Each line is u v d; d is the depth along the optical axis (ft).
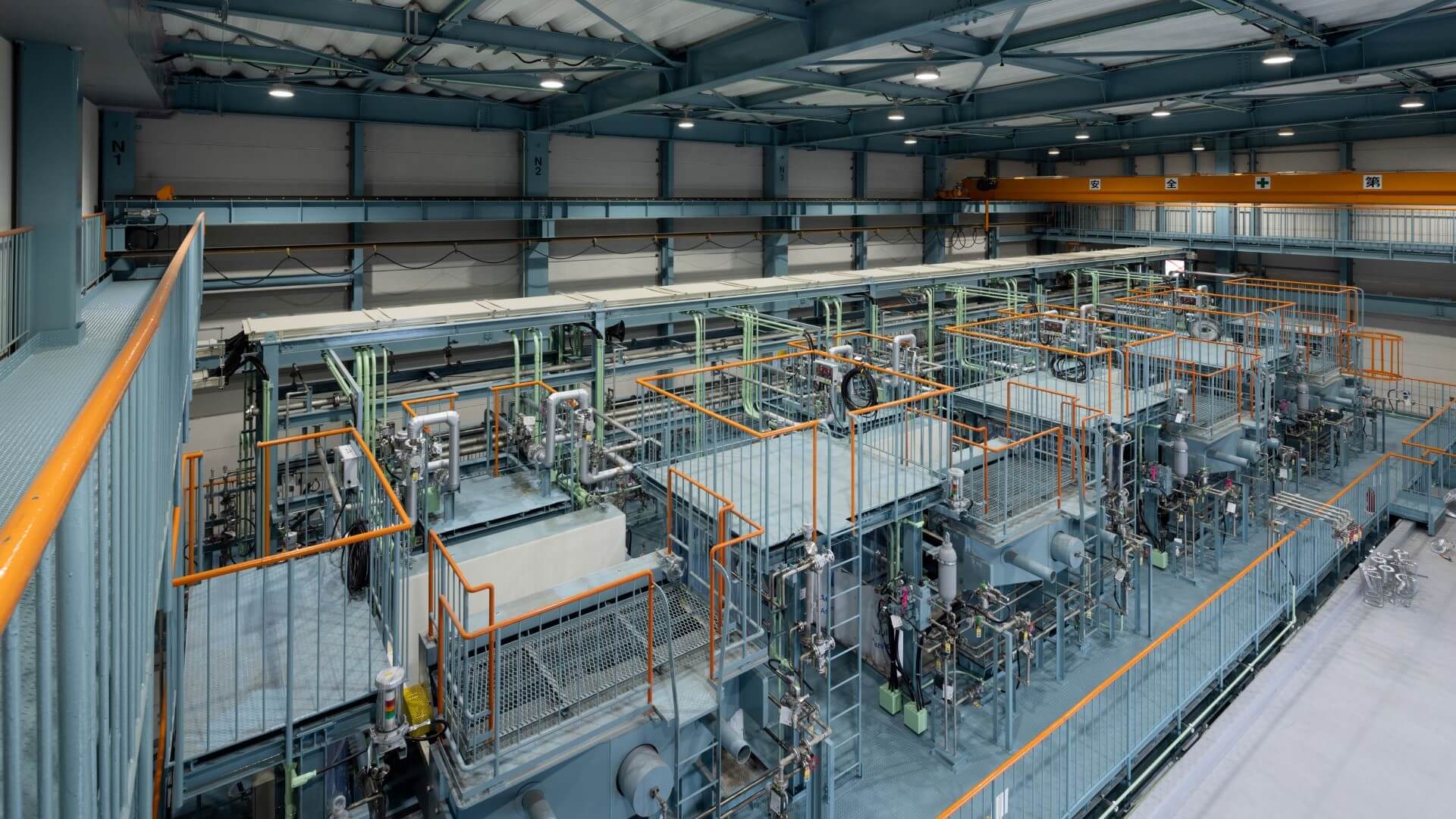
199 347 36.14
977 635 27.17
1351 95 46.68
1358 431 53.26
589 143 51.96
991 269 53.21
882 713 28.89
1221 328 48.88
